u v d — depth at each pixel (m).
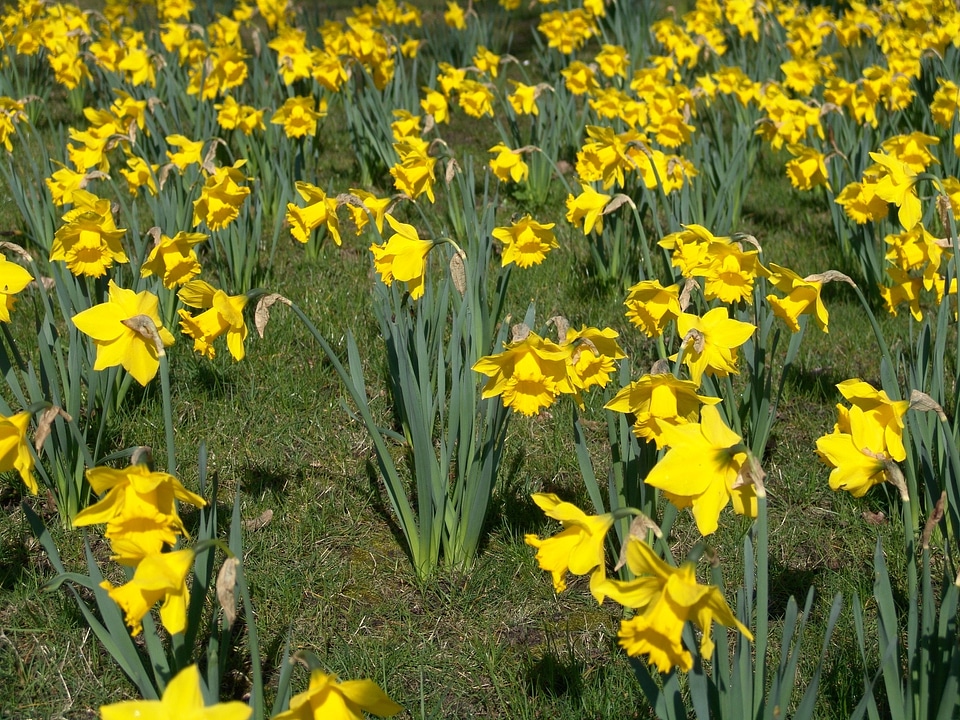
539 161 5.73
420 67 8.94
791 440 3.60
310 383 3.82
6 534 2.88
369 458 3.44
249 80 7.27
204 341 2.29
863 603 2.76
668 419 2.05
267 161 5.44
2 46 6.94
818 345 4.26
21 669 2.44
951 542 2.94
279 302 4.27
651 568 1.54
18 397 2.79
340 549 3.00
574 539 1.72
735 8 7.96
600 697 2.39
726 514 3.15
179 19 8.56
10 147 4.64
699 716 1.84
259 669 1.82
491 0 11.85
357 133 5.88
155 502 1.75
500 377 2.18
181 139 4.62
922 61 6.57
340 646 2.58
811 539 3.08
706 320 2.16
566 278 4.79
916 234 3.16
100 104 6.85
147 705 1.30
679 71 7.46
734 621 1.50
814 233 5.43
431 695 2.46
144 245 3.46
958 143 4.43
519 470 3.37
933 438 2.90
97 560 2.85
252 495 3.19
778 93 5.46
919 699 1.98
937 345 2.91
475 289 3.40
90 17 8.49
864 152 4.92
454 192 4.93
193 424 3.49
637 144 3.89
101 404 3.29
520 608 2.76
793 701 2.37
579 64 6.27
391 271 2.76
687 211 4.41
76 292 3.44
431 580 2.84
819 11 7.78
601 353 2.34
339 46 6.25
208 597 2.67
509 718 2.39
